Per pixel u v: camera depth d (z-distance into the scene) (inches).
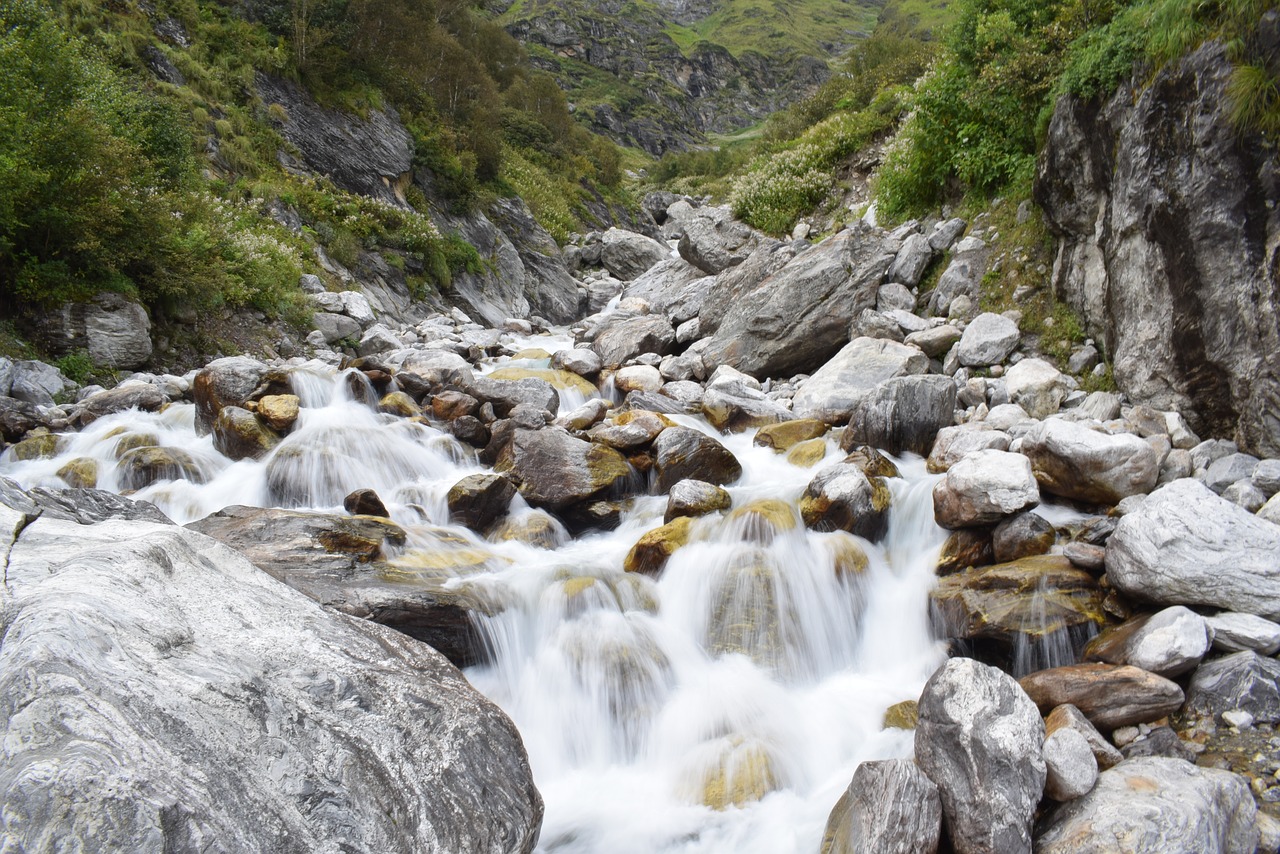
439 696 145.6
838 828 152.6
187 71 764.0
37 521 157.6
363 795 118.3
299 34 906.1
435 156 1002.1
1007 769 147.7
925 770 157.4
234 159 727.1
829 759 185.8
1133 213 292.5
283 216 714.8
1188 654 173.0
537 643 218.1
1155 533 190.7
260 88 840.3
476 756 138.6
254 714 119.6
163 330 487.8
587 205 1482.5
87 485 313.4
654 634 219.5
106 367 434.6
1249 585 179.5
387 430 353.1
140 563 141.6
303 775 115.4
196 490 309.7
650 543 248.4
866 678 219.3
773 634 221.0
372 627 162.7
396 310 756.6
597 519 295.7
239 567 164.4
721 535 250.8
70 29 676.1
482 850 126.8
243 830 102.0
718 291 526.0
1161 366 280.1
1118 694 169.8
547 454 310.8
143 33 753.0
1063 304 356.2
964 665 168.1
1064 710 168.1
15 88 432.1
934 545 243.6
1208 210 255.1
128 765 98.3
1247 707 165.3
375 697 136.7
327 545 230.1
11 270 421.7
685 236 712.4
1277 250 235.6
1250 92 241.1
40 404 386.0
